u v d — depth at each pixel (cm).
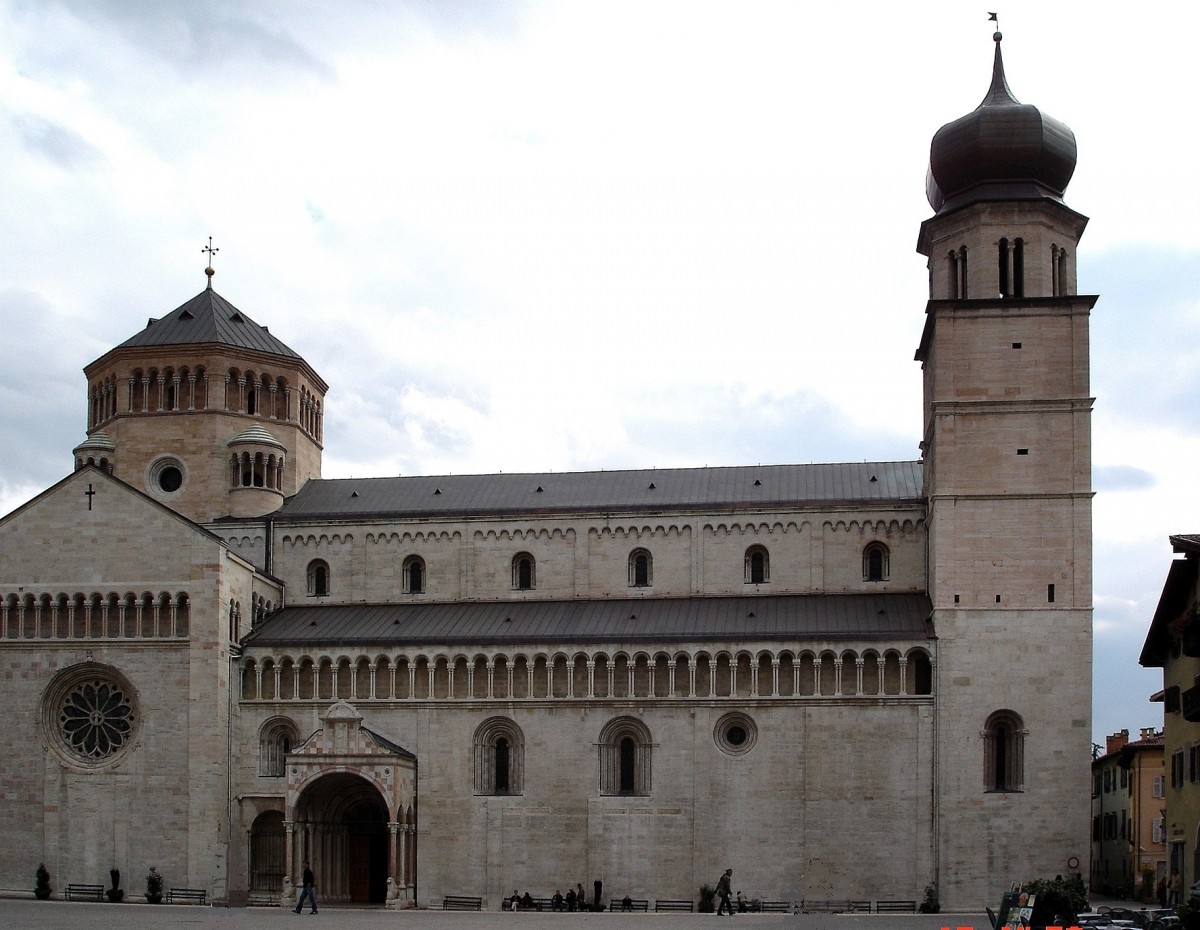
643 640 10675
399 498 12400
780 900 10231
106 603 11006
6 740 10975
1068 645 10231
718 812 10419
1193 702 8381
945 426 10562
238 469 12262
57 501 11194
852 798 10275
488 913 9750
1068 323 10562
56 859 10788
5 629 11094
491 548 11888
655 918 9206
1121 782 14112
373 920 8794
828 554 11475
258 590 11631
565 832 10556
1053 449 10462
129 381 12481
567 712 10694
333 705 10581
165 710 10825
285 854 10738
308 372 12975
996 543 10400
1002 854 10031
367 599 11950
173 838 10675
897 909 10075
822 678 10456
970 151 10900
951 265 11012
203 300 12912
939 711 10244
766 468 12250
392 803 10394
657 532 11700
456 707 10825
